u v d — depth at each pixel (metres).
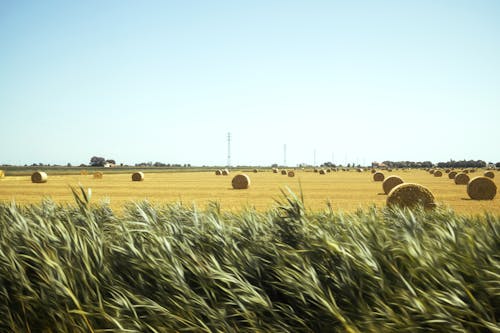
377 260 4.32
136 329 4.10
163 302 4.34
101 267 4.80
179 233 5.46
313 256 4.62
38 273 4.83
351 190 37.72
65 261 4.87
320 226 5.30
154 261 4.55
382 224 5.70
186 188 40.72
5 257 4.95
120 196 30.17
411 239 4.39
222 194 32.44
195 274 4.50
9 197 28.88
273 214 5.98
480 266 3.98
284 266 4.43
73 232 5.27
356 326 3.74
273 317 4.12
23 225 5.66
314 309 4.16
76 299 4.29
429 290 3.87
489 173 62.69
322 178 68.25
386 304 3.93
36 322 4.59
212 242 5.20
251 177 72.62
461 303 3.59
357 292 4.10
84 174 84.12
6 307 4.61
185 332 4.06
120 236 5.53
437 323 3.50
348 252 4.35
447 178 68.31
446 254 4.24
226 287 4.54
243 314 4.09
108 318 4.11
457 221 5.72
